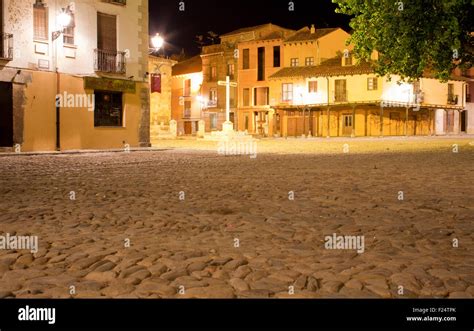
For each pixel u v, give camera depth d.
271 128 62.44
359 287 4.51
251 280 4.72
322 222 7.37
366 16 20.12
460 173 14.12
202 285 4.59
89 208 8.70
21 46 25.50
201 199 9.69
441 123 61.66
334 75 55.81
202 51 69.88
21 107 25.70
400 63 19.98
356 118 56.66
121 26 29.86
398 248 5.86
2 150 25.20
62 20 26.02
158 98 59.19
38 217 7.87
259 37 64.69
